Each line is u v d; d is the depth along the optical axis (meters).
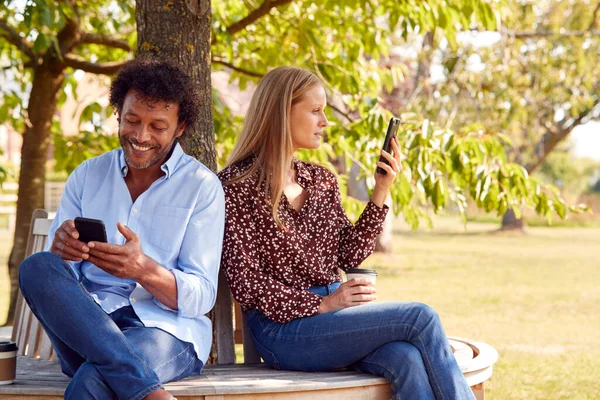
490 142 4.84
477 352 3.24
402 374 2.63
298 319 2.89
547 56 15.64
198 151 3.62
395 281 10.98
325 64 5.62
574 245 19.36
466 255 15.76
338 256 3.29
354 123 5.22
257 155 3.08
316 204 3.12
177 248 2.77
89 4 6.60
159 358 2.57
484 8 4.91
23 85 7.06
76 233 2.50
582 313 8.34
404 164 4.76
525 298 9.45
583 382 5.18
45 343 3.41
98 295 2.73
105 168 2.85
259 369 2.96
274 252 2.98
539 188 4.77
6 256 14.77
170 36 3.60
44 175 6.38
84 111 6.62
